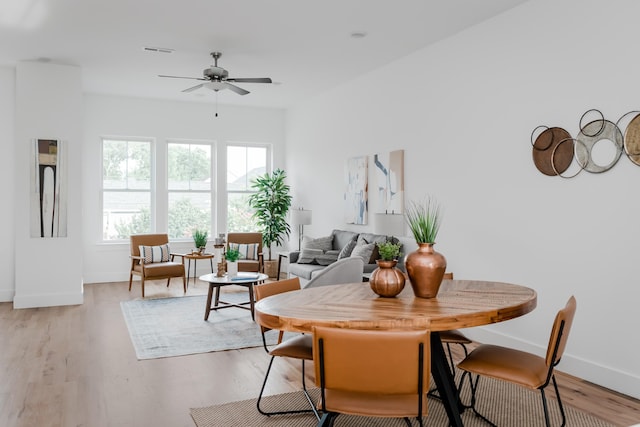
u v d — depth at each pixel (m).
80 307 6.07
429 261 2.59
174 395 3.35
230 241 8.01
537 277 4.00
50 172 6.02
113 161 8.08
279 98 8.08
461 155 4.79
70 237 6.17
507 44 4.26
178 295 6.89
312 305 2.48
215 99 8.18
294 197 8.71
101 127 7.84
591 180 3.57
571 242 3.72
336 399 2.13
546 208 3.92
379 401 2.10
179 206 8.53
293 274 6.86
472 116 4.65
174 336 4.82
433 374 2.68
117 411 3.08
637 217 3.27
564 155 3.75
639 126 3.23
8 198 6.53
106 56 5.71
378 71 6.16
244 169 8.98
